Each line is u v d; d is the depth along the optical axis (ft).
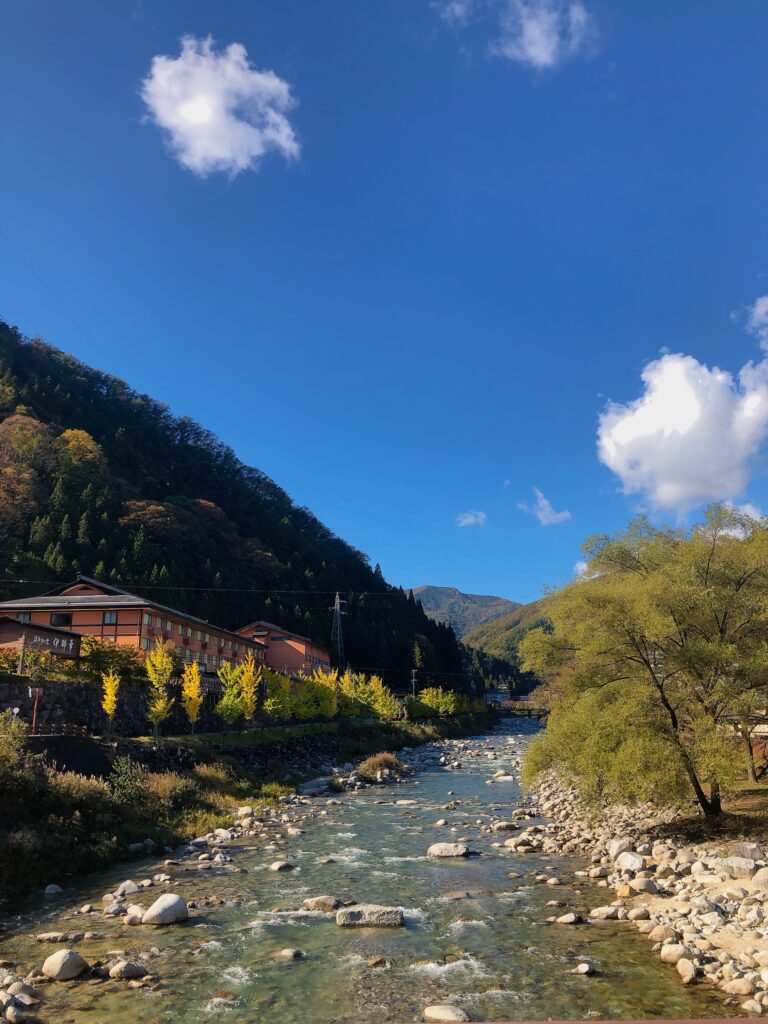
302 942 37.22
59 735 66.95
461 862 57.98
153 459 441.27
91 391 474.49
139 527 303.27
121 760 74.79
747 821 60.70
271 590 353.10
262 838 68.95
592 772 57.98
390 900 46.01
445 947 36.50
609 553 76.07
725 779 53.72
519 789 112.88
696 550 64.44
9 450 280.10
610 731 57.62
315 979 31.99
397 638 392.68
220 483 498.69
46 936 36.96
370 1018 27.84
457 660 460.96
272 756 123.13
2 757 53.57
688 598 59.21
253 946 36.52
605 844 63.21
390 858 59.77
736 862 48.47
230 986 31.04
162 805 70.33
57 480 290.97
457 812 88.28
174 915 40.45
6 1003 28.07
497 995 30.04
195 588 289.94
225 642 204.13
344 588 444.14
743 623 60.54
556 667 70.49
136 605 149.07
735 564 62.85
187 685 108.99
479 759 178.29
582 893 47.57
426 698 307.37
